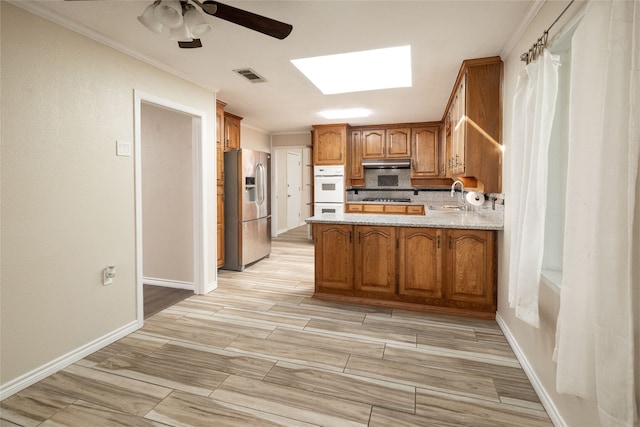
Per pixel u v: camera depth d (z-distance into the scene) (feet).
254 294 11.85
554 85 5.54
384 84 12.07
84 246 7.54
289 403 5.93
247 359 7.42
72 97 7.20
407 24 7.50
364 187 21.91
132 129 8.73
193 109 11.09
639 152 3.24
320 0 6.51
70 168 7.20
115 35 7.80
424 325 9.22
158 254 12.77
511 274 6.80
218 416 5.58
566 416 5.02
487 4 6.69
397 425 5.39
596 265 3.61
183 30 5.55
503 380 6.64
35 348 6.57
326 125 19.92
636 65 3.21
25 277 6.42
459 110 11.04
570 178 4.29
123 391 6.25
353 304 10.84
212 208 12.34
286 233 26.63
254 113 16.72
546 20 6.13
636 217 3.40
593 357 4.01
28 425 5.38
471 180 12.06
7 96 6.07
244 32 7.77
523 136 6.65
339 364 7.22
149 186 12.62
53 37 6.80
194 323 9.36
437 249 10.08
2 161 6.03
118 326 8.43
